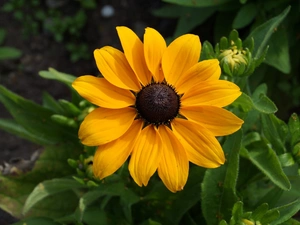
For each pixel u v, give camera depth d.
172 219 0.31
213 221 0.27
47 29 0.45
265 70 0.38
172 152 0.23
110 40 0.45
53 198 0.32
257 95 0.30
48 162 0.32
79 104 0.30
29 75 0.44
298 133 0.26
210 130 0.24
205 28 0.43
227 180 0.27
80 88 0.23
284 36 0.37
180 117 0.25
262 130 0.30
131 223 0.30
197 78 0.24
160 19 0.45
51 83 0.44
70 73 0.44
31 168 0.32
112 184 0.28
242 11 0.37
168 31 0.44
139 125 0.24
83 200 0.27
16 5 0.46
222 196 0.27
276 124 0.27
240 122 0.23
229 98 0.24
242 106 0.26
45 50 0.45
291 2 0.38
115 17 0.45
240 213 0.25
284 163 0.26
